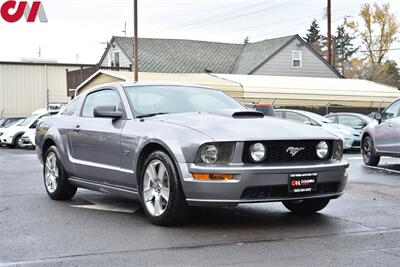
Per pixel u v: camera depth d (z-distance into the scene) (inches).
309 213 264.4
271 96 1209.4
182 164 221.5
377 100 1327.5
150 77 1162.6
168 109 267.0
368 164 497.0
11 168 496.4
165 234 223.8
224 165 216.7
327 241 212.4
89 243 211.2
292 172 220.2
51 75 1568.7
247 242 210.8
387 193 331.6
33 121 917.8
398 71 2493.8
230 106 282.8
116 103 275.6
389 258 189.0
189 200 221.8
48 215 265.6
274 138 221.6
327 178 229.9
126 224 243.4
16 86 1534.2
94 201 305.1
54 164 310.7
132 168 249.0
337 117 799.7
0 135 951.6
